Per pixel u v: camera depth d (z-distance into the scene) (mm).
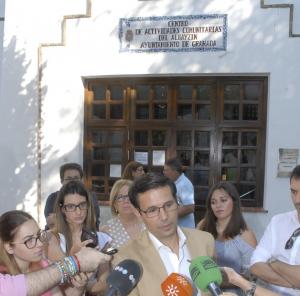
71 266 1847
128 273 1802
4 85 6652
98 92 6656
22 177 6586
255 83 6207
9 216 2154
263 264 2438
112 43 6324
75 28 6434
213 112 6305
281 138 5918
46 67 6535
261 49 5934
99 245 3031
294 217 2479
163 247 2025
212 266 1801
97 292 2305
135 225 3580
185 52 6105
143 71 6227
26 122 6590
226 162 6293
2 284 1705
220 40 6008
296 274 2279
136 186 1996
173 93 6426
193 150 6379
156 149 6477
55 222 3133
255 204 6188
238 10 5957
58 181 6504
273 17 5891
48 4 6500
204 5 6035
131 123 6547
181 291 1829
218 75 6168
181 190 5082
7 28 6625
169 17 6129
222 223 3439
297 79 5863
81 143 6543
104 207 6441
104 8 6324
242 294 2297
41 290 1771
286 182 5906
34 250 2141
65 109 6512
